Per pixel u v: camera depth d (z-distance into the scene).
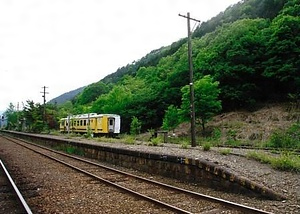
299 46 38.84
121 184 10.52
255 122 34.03
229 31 51.09
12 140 41.62
